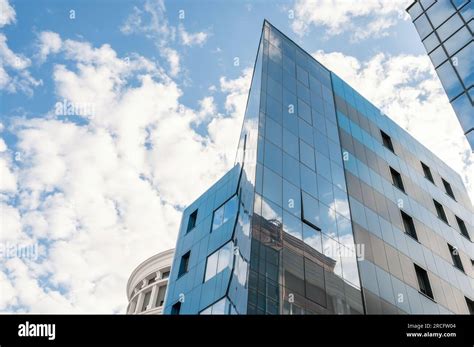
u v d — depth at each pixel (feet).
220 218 99.60
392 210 100.32
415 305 81.51
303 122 92.79
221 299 73.77
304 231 70.74
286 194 73.20
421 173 128.47
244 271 62.13
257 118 82.64
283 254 64.39
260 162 73.41
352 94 124.98
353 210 86.94
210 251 92.58
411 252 94.73
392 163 117.08
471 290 104.42
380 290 76.28
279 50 106.73
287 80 99.30
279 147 80.18
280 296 58.95
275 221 67.41
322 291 64.64
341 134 103.60
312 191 79.46
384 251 86.33
